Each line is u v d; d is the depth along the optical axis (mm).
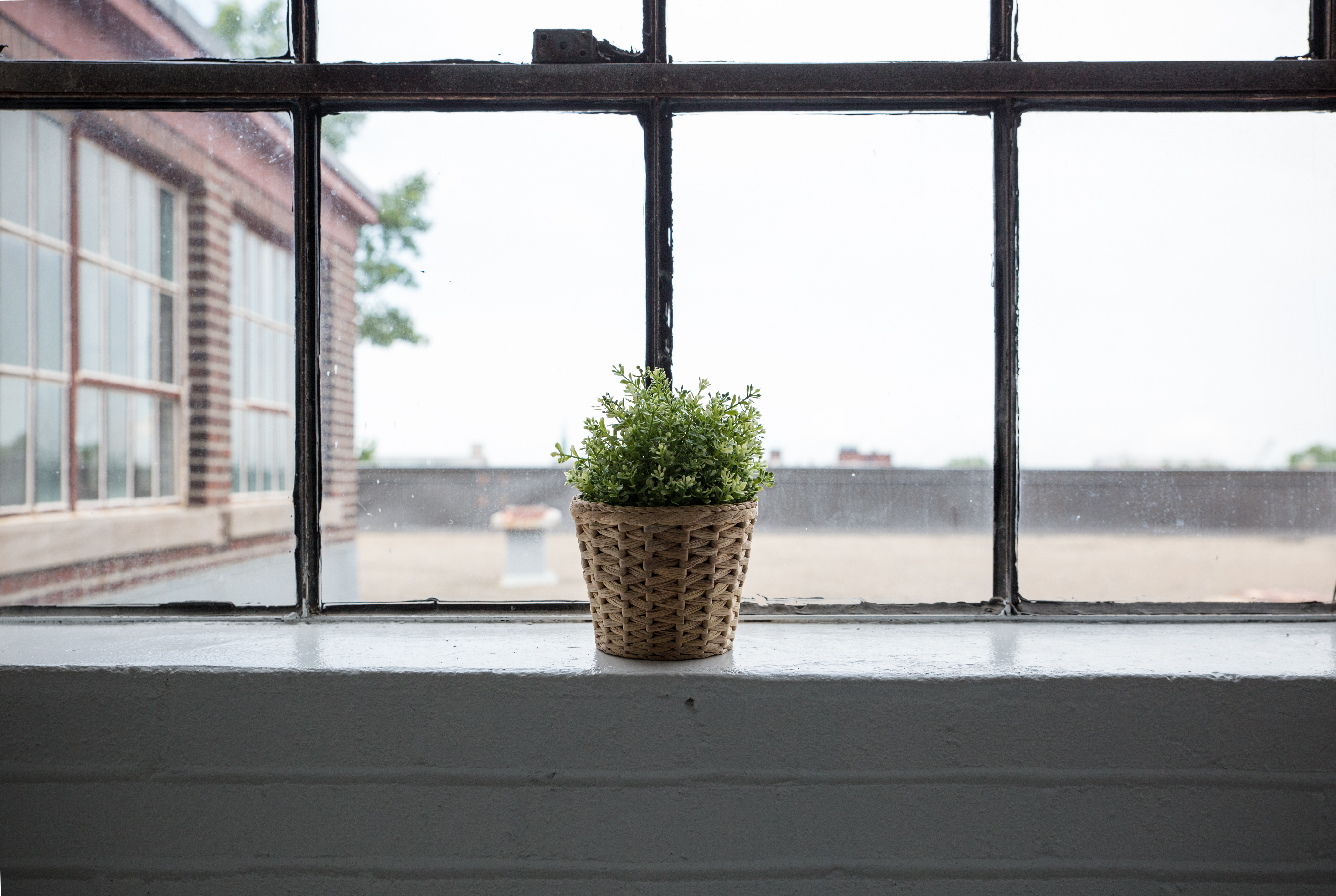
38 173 4613
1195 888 661
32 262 4832
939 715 657
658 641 680
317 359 846
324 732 664
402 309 14781
